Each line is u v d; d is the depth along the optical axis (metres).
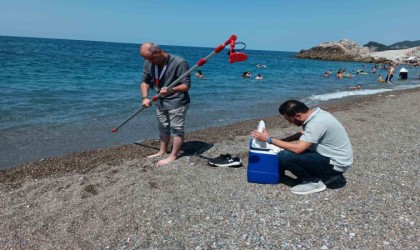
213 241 3.28
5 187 4.61
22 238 3.35
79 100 11.34
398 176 4.90
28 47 52.59
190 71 4.88
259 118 10.09
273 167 4.50
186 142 6.83
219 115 10.41
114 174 4.98
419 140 6.96
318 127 3.95
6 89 12.64
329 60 73.50
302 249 3.14
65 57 35.31
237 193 4.29
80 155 6.04
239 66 38.53
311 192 4.24
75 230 3.48
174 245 3.22
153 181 4.66
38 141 6.91
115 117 9.27
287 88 18.81
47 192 4.36
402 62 62.34
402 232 3.39
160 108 5.37
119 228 3.50
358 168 5.22
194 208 3.90
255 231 3.44
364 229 3.46
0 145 6.55
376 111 10.73
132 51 68.12
